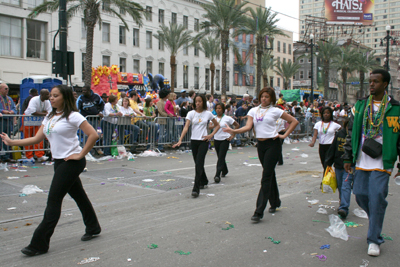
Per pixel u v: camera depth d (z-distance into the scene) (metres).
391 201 6.25
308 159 11.70
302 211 5.52
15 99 27.53
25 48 27.92
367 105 3.89
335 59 56.06
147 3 39.22
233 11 32.12
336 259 3.69
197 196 6.30
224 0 32.09
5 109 9.46
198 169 6.32
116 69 24.70
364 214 5.30
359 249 3.98
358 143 3.95
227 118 7.68
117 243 4.07
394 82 100.12
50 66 29.30
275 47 63.19
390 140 3.69
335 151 5.44
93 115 10.13
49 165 9.10
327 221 5.01
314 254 3.81
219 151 7.77
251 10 33.59
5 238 4.21
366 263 3.59
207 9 33.50
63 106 3.74
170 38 36.88
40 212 5.23
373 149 3.76
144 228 4.60
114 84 24.61
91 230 4.17
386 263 3.61
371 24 61.12
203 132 6.50
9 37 27.23
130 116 11.20
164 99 12.52
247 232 4.50
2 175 7.75
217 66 49.44
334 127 6.67
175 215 5.19
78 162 3.78
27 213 5.16
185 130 6.55
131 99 12.16
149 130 11.94
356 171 4.02
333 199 6.32
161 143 12.27
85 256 3.71
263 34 35.03
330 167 5.49
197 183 6.27
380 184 3.77
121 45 36.78
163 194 6.43
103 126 10.66
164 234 4.38
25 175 7.77
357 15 60.97
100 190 6.62
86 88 10.03
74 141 3.79
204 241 4.16
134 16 22.50
